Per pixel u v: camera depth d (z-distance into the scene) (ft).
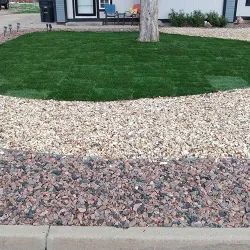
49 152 14.03
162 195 10.96
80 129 16.38
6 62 29.48
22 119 17.66
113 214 10.10
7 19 63.82
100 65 28.27
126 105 19.92
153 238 9.34
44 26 51.90
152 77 25.35
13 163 12.97
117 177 11.98
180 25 51.78
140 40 37.11
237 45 37.14
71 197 10.84
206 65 28.86
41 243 9.34
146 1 35.78
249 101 20.45
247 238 9.34
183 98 21.24
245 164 13.08
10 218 9.94
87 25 52.21
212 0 53.11
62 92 22.17
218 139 15.28
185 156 13.75
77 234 9.39
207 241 9.32
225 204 10.58
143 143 14.85
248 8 54.90
